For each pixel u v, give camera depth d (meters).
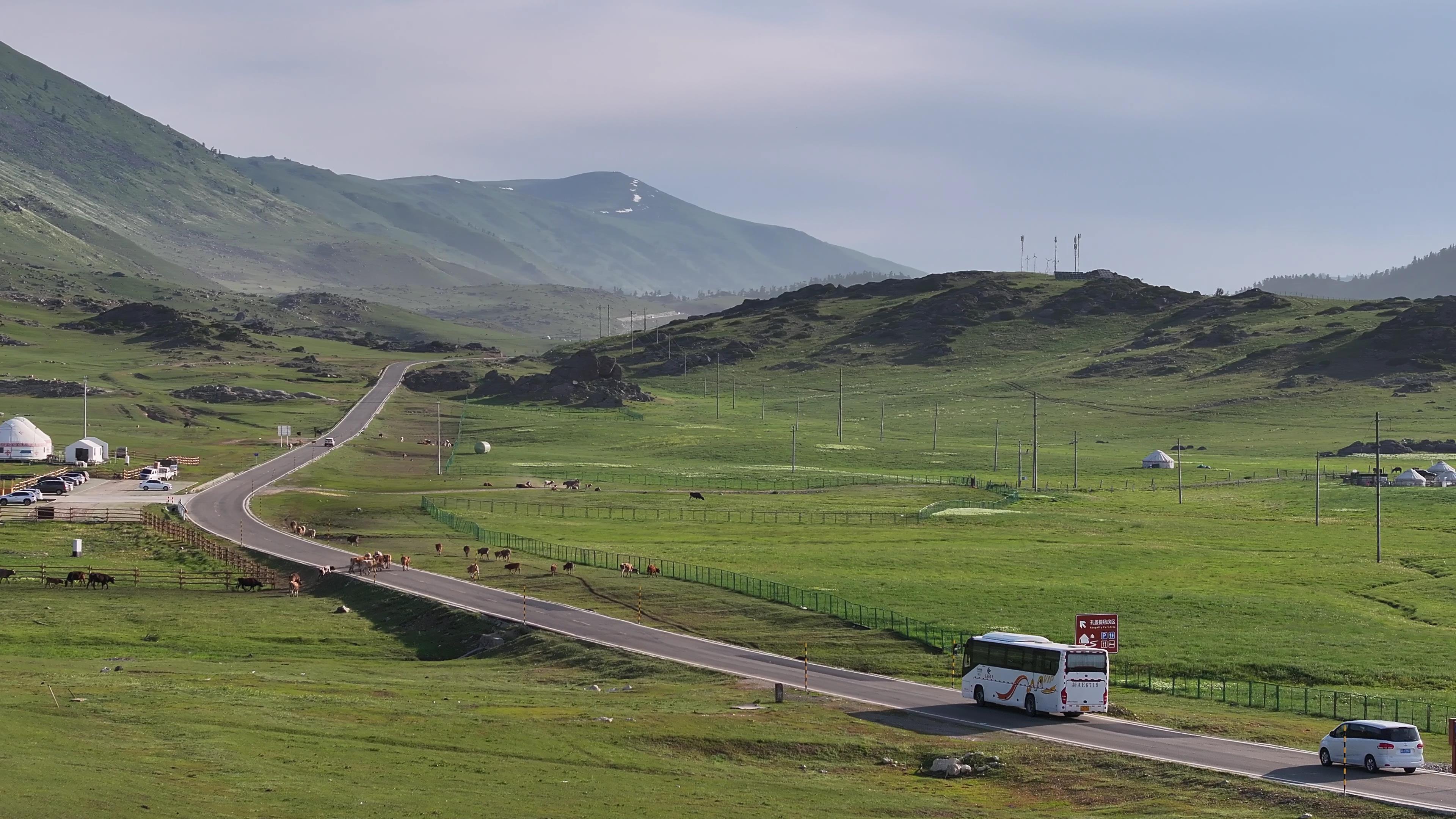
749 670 91.81
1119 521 195.12
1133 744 71.19
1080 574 143.00
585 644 99.44
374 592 122.88
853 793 60.88
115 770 51.59
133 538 157.38
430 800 52.59
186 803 48.41
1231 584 136.88
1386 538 176.62
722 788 59.66
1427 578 141.75
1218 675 95.44
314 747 60.19
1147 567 149.25
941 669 94.12
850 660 96.88
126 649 98.06
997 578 137.38
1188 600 123.38
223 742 58.50
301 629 109.56
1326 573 144.88
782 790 60.22
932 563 147.00
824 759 68.25
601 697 80.62
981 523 191.00
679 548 156.50
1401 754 64.31
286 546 152.50
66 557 144.12
